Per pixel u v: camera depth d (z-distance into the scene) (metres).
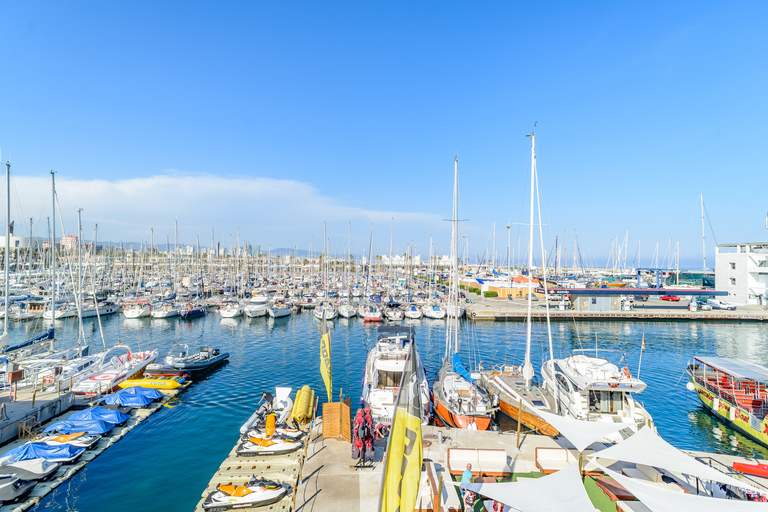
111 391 30.69
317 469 17.03
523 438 20.61
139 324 65.31
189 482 19.12
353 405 29.47
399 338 32.06
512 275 114.56
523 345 51.09
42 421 25.02
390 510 8.53
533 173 28.95
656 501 12.10
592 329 62.66
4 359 32.44
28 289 76.94
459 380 27.50
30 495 17.59
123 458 21.33
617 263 144.38
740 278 84.31
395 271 165.38
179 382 32.66
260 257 188.00
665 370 39.97
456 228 36.12
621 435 20.14
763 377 25.81
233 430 25.03
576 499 11.69
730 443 24.16
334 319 69.38
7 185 34.81
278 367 40.06
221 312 71.69
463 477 14.77
